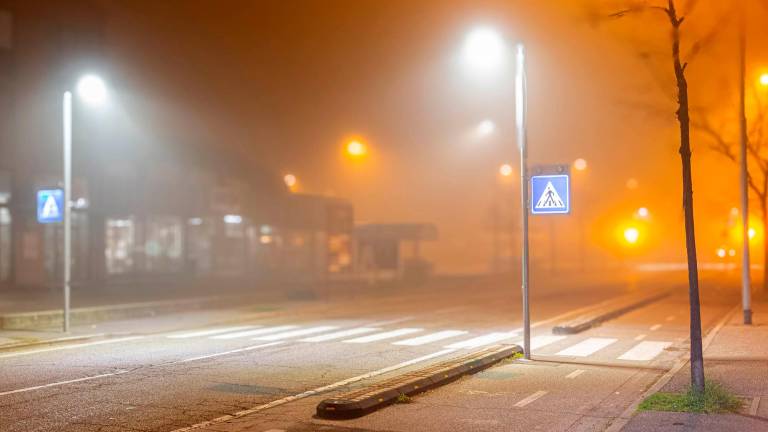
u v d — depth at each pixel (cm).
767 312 2448
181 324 2262
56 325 2192
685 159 1048
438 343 1831
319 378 1338
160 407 1093
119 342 1864
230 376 1355
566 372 1366
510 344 1627
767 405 1008
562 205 1459
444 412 1025
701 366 1033
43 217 2034
